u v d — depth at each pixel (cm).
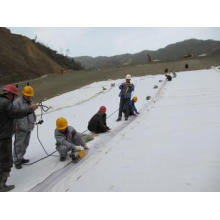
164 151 532
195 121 715
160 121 774
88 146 622
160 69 2788
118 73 2859
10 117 420
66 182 456
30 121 548
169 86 1524
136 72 2719
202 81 1545
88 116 1040
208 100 966
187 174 421
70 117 1060
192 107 893
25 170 537
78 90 1900
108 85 1912
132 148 577
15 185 469
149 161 493
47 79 3497
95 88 1875
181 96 1137
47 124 976
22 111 432
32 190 443
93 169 493
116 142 637
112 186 419
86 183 441
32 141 756
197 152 503
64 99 1619
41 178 484
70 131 565
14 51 4922
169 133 645
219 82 1396
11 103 420
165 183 405
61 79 3184
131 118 877
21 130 531
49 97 1778
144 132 688
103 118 741
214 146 519
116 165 496
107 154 562
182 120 746
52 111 1238
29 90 528
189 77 1855
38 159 596
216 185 382
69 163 544
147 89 1534
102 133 725
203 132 614
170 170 444
